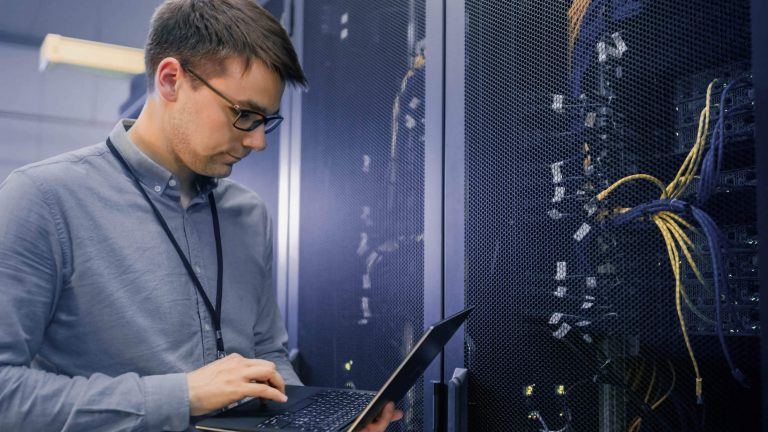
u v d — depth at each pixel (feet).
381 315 5.65
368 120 5.95
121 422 3.27
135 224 3.83
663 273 3.89
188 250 4.02
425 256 5.24
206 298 4.00
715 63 3.72
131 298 3.71
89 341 3.64
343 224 6.19
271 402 3.75
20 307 3.35
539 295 4.47
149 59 3.80
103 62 11.60
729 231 3.65
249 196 4.68
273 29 3.79
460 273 4.95
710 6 3.75
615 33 4.16
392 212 5.62
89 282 3.64
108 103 19.57
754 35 3.49
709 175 3.68
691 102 3.82
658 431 3.91
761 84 3.44
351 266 6.05
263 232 4.64
